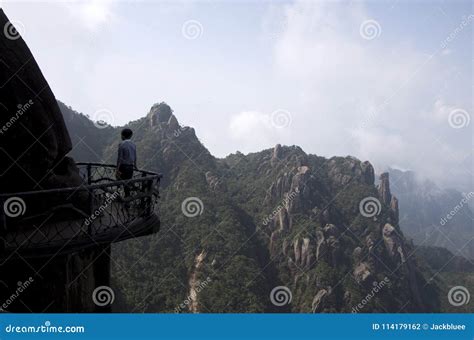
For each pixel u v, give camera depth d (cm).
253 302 8144
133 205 1043
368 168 13200
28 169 970
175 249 9119
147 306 7488
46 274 872
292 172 11694
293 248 10056
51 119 1066
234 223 9956
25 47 1061
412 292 10594
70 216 1030
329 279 9306
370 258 10288
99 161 11256
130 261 8375
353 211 11775
